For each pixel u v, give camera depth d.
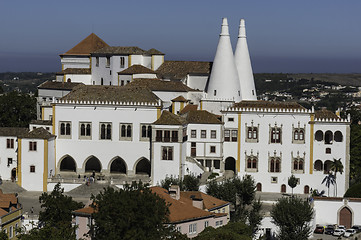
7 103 187.38
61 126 159.62
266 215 130.62
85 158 159.50
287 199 134.88
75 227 100.75
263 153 160.75
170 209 102.69
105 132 158.75
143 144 157.38
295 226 127.25
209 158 159.75
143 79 180.12
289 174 160.50
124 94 159.75
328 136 159.75
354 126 191.50
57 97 189.38
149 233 90.06
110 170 160.00
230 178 149.62
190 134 159.75
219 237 99.00
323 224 141.25
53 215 115.25
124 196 92.19
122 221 89.25
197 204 112.12
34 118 191.75
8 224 109.12
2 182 152.00
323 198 141.62
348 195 147.12
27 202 140.12
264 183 161.12
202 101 173.62
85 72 197.38
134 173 158.50
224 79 176.00
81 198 141.25
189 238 94.69
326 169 160.50
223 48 177.00
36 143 151.12
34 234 100.12
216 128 159.38
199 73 187.62
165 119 151.75
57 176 154.50
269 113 160.12
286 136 160.12
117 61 192.00
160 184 144.62
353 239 133.50
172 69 191.12
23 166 151.38
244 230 108.06
